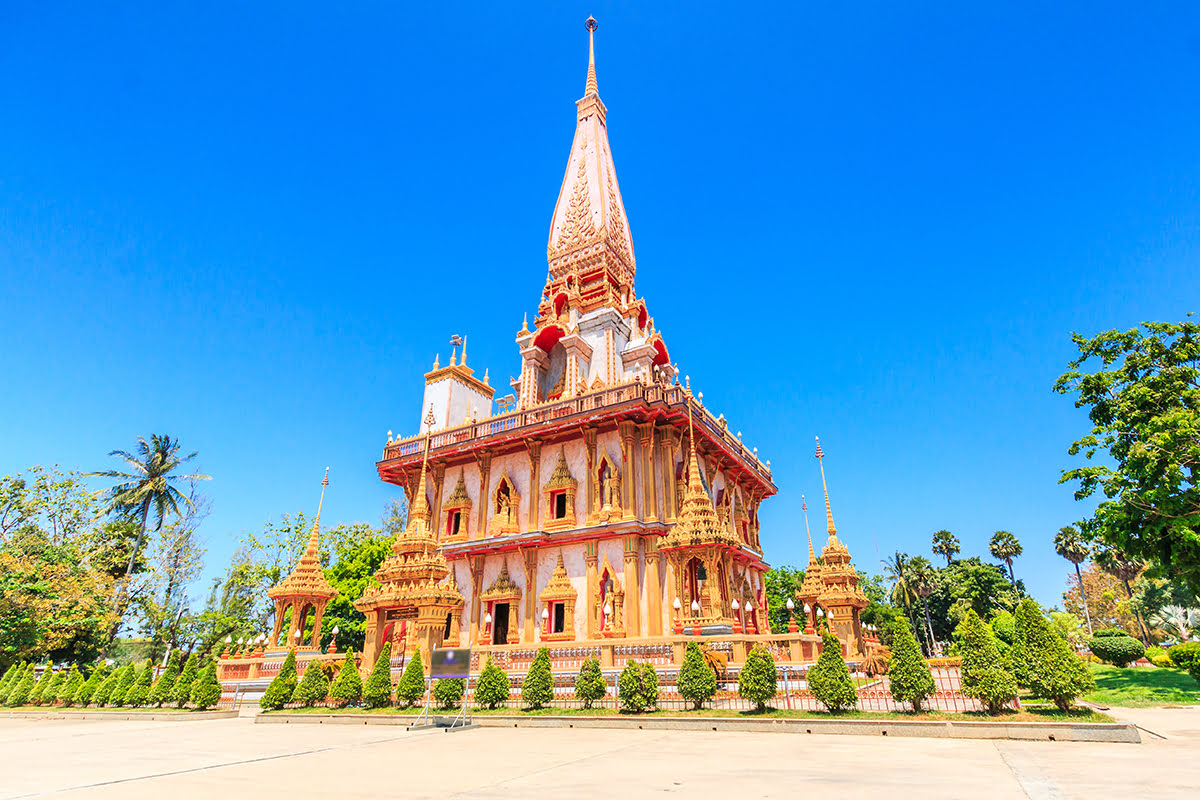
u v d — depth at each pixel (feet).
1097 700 79.10
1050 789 25.90
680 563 87.51
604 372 116.78
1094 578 286.46
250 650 104.12
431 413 123.85
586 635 90.89
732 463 118.83
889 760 34.53
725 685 65.16
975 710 50.24
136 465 170.50
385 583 78.48
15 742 52.90
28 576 125.90
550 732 53.06
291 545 158.40
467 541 106.42
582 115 157.79
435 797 26.50
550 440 105.60
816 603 104.22
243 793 28.09
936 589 247.50
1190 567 78.13
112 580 143.95
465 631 101.40
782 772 31.24
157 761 39.06
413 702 66.39
